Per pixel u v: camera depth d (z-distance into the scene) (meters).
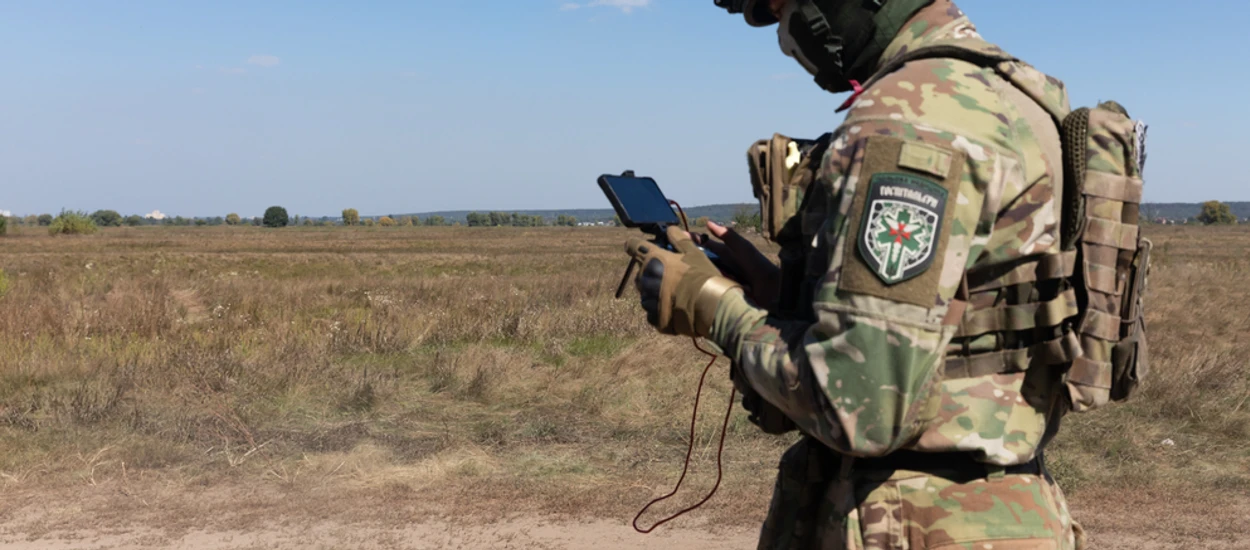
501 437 5.66
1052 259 1.29
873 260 1.18
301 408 6.25
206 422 5.81
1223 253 31.95
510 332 9.62
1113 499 4.54
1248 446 5.32
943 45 1.34
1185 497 4.56
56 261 28.11
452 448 5.43
